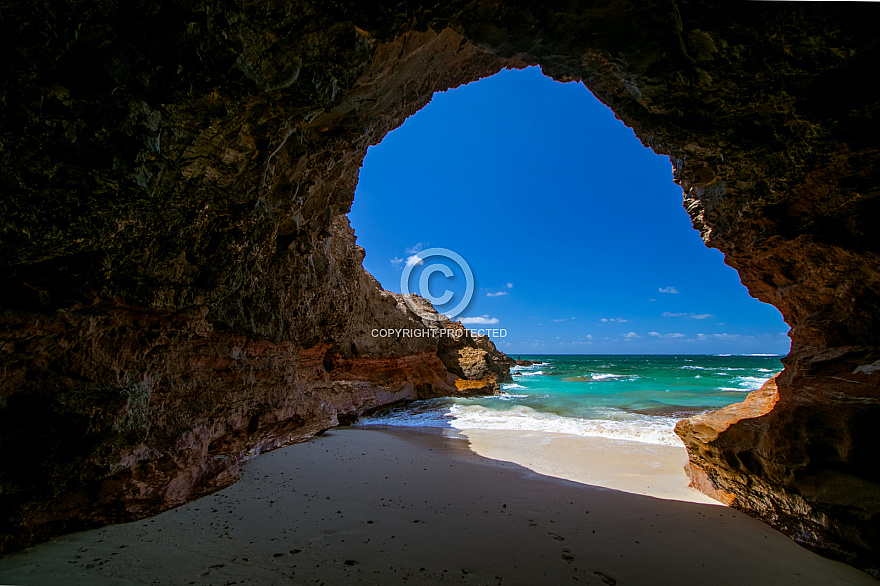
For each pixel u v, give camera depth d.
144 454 5.05
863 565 4.10
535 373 44.94
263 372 9.01
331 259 14.71
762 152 4.35
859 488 4.39
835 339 5.21
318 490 6.21
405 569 3.84
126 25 2.84
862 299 4.85
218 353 7.36
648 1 3.40
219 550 4.14
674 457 9.03
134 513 4.80
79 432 4.43
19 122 2.91
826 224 4.78
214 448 6.95
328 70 3.87
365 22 3.49
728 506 5.87
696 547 4.50
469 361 25.36
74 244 3.87
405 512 5.32
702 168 5.04
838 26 3.04
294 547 4.24
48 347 4.27
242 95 3.67
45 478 4.20
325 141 6.56
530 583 3.65
